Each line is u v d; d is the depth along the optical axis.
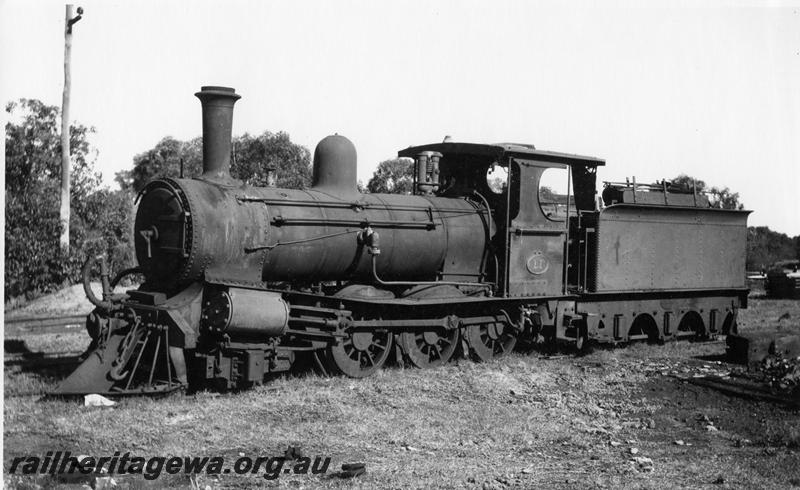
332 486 6.99
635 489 7.09
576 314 14.55
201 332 10.27
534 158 13.70
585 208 15.31
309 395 10.19
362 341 11.77
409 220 12.41
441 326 12.73
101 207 23.33
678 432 9.45
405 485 7.05
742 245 17.59
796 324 20.16
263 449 8.12
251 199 10.70
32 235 18.72
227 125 10.97
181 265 10.11
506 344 14.05
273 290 10.71
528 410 10.20
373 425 9.08
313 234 11.27
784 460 8.22
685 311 16.53
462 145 13.98
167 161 37.50
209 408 9.42
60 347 13.49
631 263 15.17
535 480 7.33
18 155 20.19
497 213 13.91
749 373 12.80
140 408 9.25
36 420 8.65
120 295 10.69
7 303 18.83
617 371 12.98
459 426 9.24
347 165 12.24
